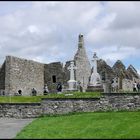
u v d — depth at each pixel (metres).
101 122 30.33
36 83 76.94
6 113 38.78
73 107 37.50
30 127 29.56
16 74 70.50
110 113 35.44
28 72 74.25
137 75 87.00
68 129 27.77
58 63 79.00
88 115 34.59
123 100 37.19
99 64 76.69
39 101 41.00
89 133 25.88
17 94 68.00
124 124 29.16
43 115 37.78
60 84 77.81
